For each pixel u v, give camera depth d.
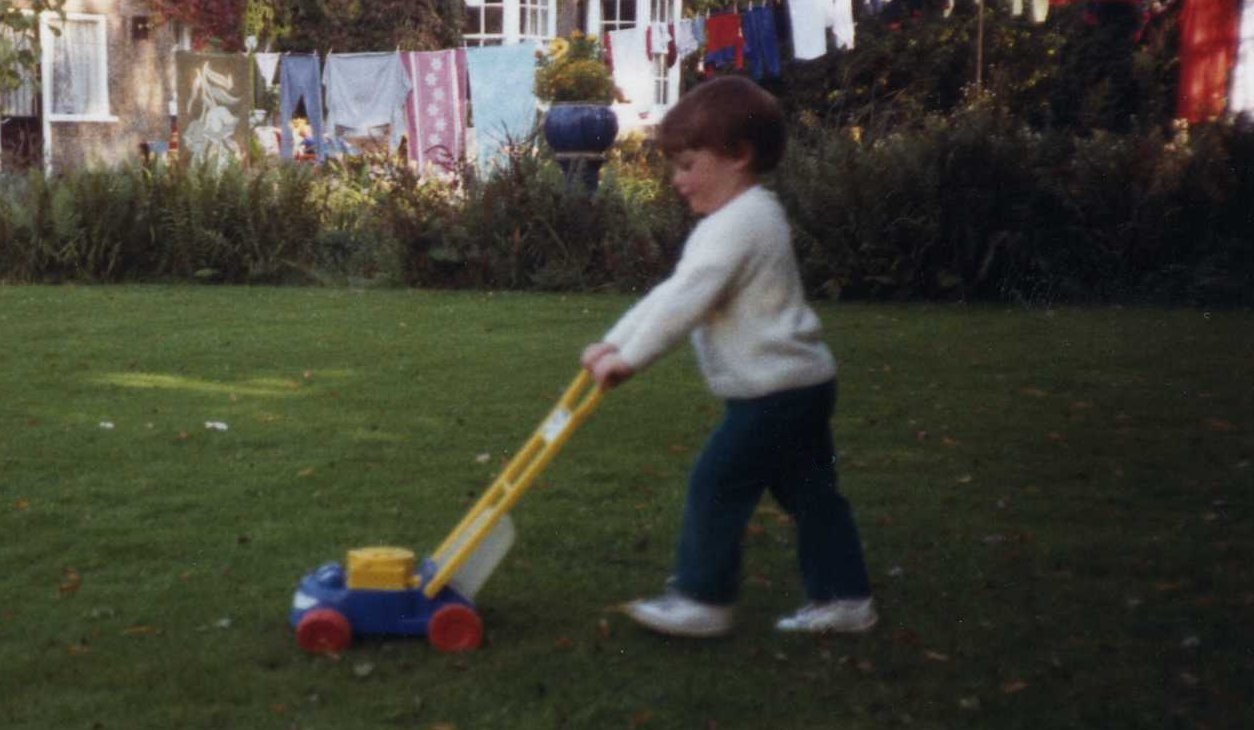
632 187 15.16
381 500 5.43
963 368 8.50
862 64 21.62
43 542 4.82
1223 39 14.91
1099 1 20.09
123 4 24.11
